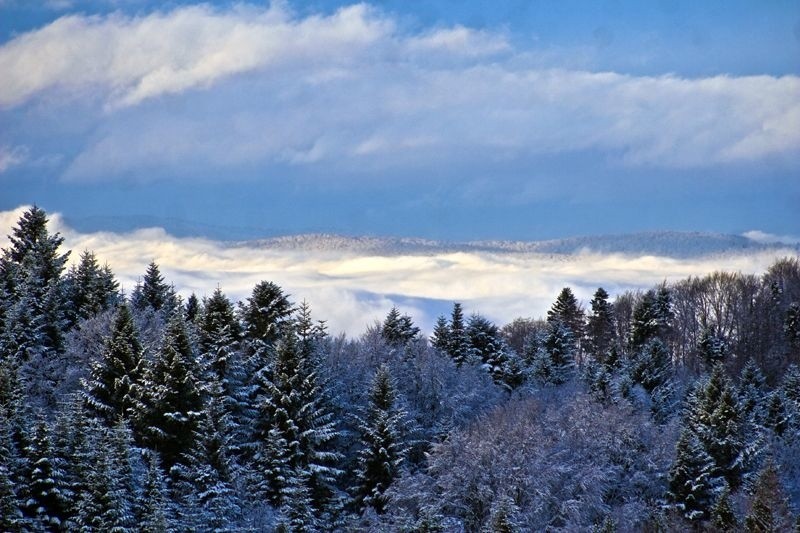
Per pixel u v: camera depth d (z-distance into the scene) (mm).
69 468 52125
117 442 53812
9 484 48719
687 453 66312
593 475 63719
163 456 60500
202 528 53781
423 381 79625
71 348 70438
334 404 72438
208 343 69625
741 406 73750
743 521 59844
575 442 70250
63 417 53594
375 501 65625
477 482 63781
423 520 56594
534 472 63844
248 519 56938
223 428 60219
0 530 47594
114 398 63219
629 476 68750
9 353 68062
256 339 73000
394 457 66875
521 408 75938
